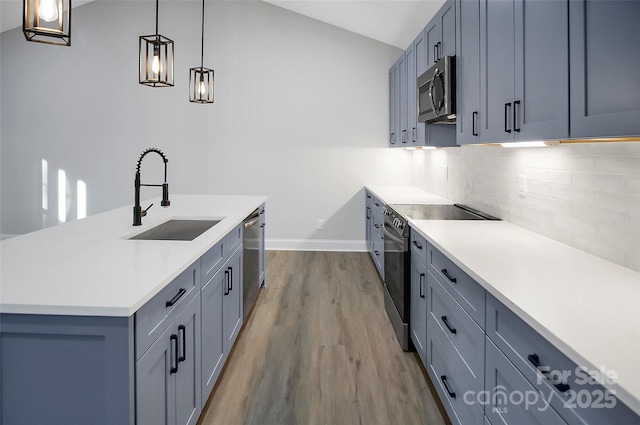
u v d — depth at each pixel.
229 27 5.38
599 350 0.89
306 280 4.28
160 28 5.39
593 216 1.72
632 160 1.48
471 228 2.36
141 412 1.27
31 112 5.50
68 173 5.54
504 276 1.44
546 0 1.46
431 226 2.41
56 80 5.46
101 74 5.44
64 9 1.46
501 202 2.64
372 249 4.83
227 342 2.45
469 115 2.32
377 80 5.39
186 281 1.69
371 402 2.18
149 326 1.33
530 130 1.59
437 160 4.17
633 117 1.03
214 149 5.49
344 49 5.38
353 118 5.43
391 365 2.57
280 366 2.54
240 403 2.16
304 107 5.43
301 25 5.37
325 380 2.39
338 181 5.50
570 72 1.31
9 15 5.03
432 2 3.61
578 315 1.09
